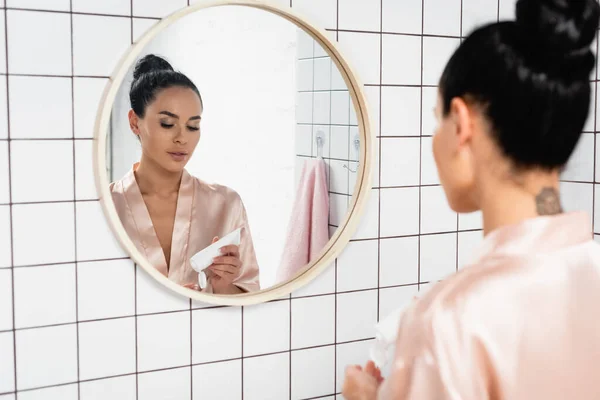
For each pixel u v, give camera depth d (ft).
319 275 5.42
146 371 4.80
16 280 4.34
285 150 5.05
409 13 5.57
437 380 1.96
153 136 4.55
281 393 5.35
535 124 2.11
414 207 5.78
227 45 4.75
